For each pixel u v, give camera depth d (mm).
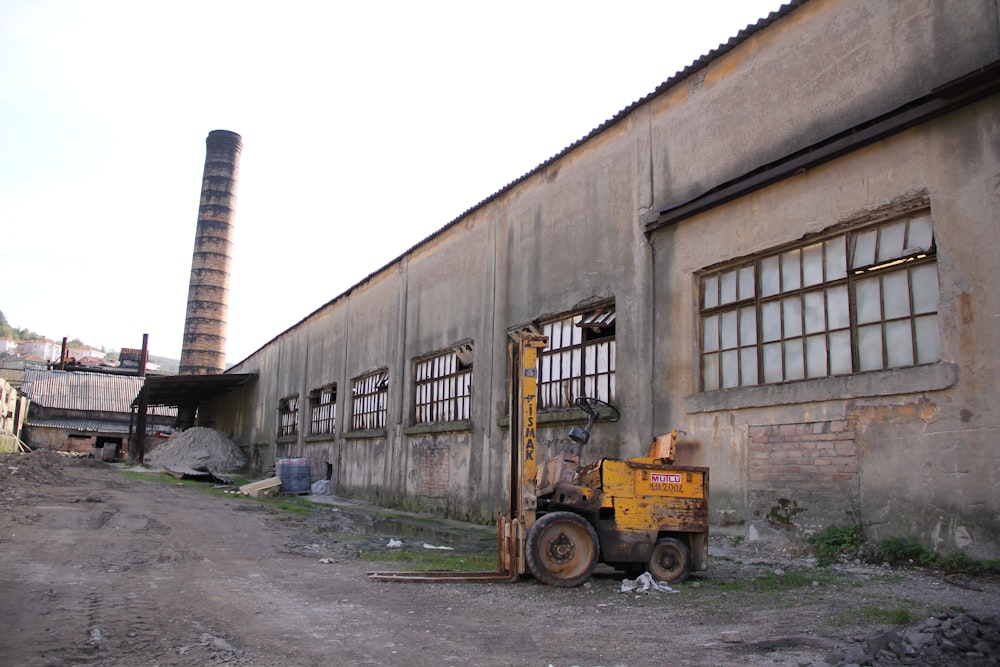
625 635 5234
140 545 9508
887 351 8203
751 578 7582
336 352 25688
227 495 20250
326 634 5172
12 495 14508
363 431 21844
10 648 4594
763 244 9672
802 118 9305
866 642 4453
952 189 7574
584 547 7336
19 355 115688
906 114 7934
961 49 7660
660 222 11211
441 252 18531
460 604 6344
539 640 5082
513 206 15438
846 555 8000
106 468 32094
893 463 7828
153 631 5133
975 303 7254
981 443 7066
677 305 10922
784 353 9414
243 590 6855
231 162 54375
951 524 7234
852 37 8812
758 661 4512
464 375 16828
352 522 14547
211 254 52719
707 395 10148
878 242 8430
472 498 15477
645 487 7586
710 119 10727
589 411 8453
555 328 13844
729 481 9711
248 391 37844
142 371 73625
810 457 8703
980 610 5629
